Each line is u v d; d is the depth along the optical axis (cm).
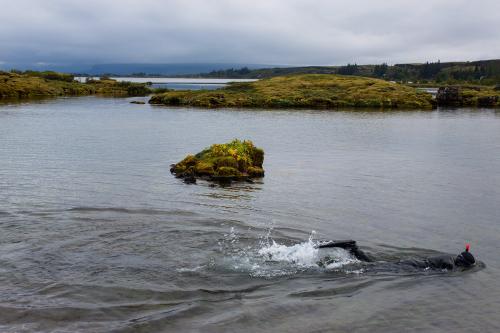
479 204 2439
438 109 9294
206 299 1296
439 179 3033
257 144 4478
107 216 2009
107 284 1362
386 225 2045
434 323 1214
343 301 1309
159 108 8706
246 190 2623
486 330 1188
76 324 1153
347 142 4694
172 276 1430
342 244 1617
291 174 3117
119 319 1185
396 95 10044
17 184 2602
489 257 1691
